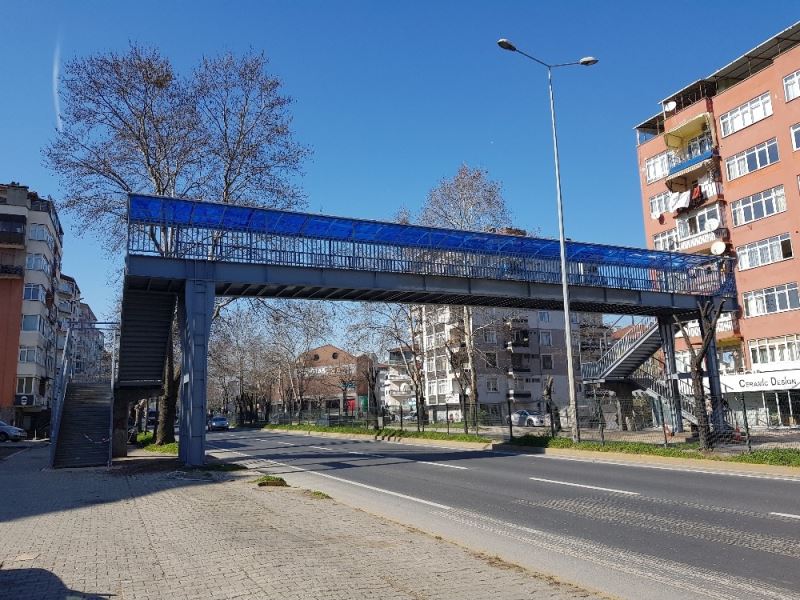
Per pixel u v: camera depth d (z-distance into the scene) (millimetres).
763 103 36969
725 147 39438
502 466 18203
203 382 18969
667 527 8781
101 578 5676
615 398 34688
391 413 46500
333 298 23766
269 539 7457
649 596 5773
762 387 33781
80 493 12633
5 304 51906
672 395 30109
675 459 18141
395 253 23031
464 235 24156
